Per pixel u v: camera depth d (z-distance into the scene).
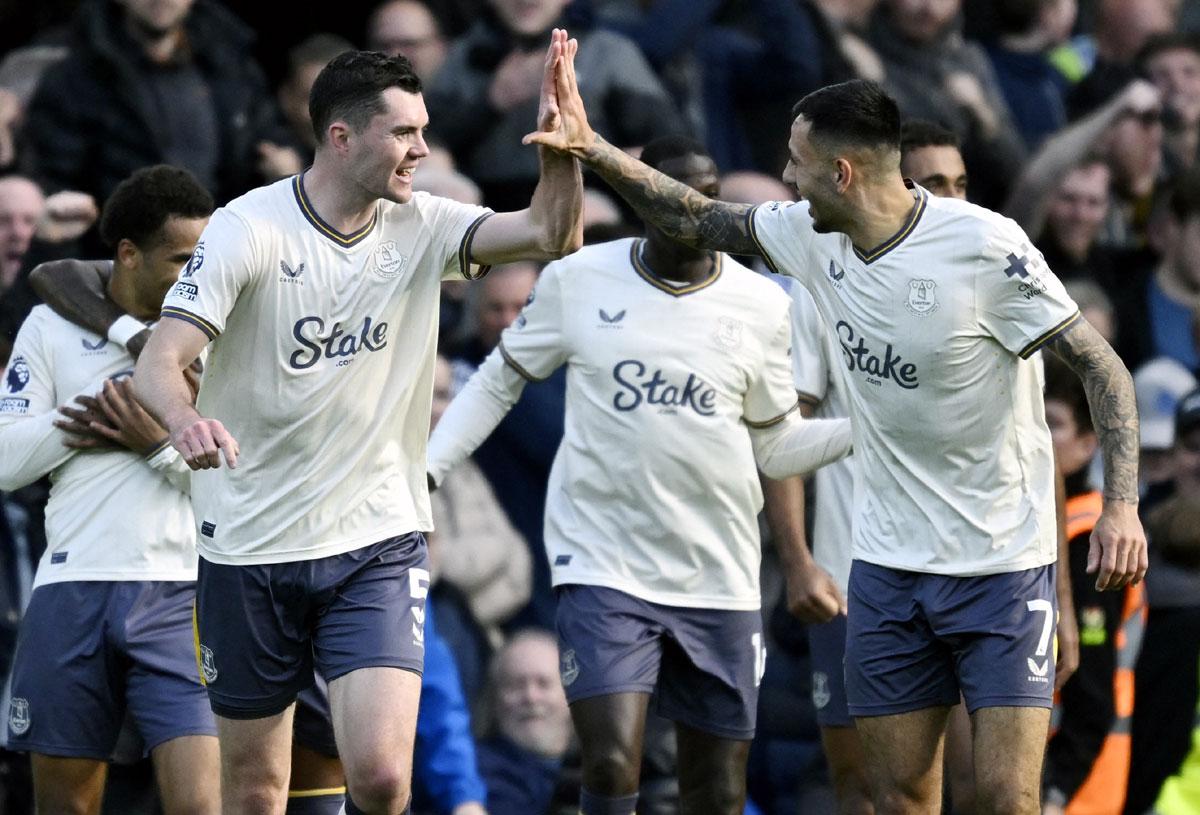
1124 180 37.38
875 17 36.69
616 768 23.77
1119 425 20.45
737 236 21.88
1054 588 21.38
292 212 20.19
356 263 20.27
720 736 24.77
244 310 20.23
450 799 27.34
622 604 24.16
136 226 23.09
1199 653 28.19
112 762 24.97
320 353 20.30
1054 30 41.31
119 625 23.33
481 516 30.22
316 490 20.64
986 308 20.64
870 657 21.67
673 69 35.00
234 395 20.48
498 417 25.28
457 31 36.59
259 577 20.77
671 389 24.22
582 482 24.50
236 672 21.08
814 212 20.94
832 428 24.17
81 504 23.50
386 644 20.53
